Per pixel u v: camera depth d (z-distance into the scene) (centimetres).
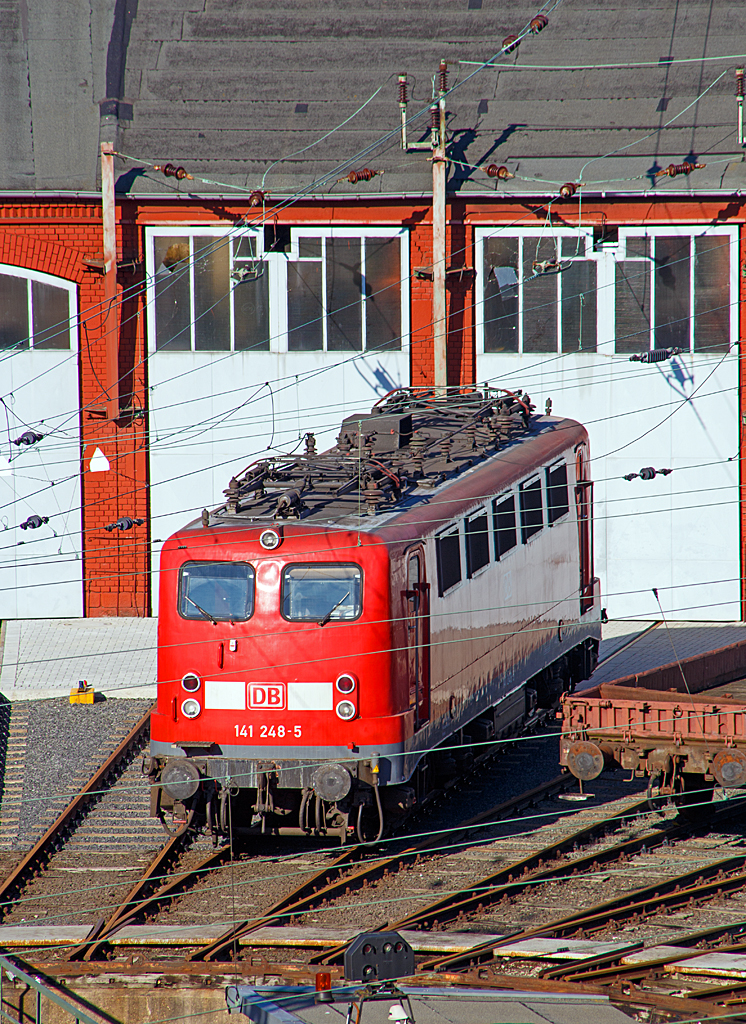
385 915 4559
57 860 5306
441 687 5309
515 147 9038
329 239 8981
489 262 8969
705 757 4984
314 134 9112
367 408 9106
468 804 5778
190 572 5012
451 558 5441
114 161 8938
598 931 4347
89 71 9250
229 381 9106
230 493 5334
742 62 9200
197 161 9031
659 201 8825
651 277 8944
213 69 9294
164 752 4991
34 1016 3894
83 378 9019
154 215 8906
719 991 3762
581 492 7231
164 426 9119
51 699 7412
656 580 9175
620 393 9056
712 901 4603
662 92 9162
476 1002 3628
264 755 4884
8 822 5756
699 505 9088
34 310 8988
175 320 9044
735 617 9119
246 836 5431
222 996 3853
